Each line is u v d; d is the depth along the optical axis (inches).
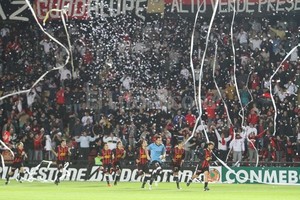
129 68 2379.4
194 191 1549.0
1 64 2422.5
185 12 2292.1
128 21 2418.8
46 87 2316.7
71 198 1294.3
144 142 1642.5
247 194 1451.8
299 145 2004.2
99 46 2407.7
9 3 2301.9
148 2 2294.5
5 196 1344.7
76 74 2351.1
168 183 1914.4
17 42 2443.4
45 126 2132.1
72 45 2409.0
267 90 2194.9
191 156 1989.4
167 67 2370.8
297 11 2234.3
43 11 2274.9
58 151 1790.1
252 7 2255.2
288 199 1306.6
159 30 2420.0
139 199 1273.4
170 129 2050.9
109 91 2298.2
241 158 1978.3
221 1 2260.1
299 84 2235.5
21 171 1833.2
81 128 2095.2
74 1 2266.2
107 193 1454.2
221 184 1873.8
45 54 2407.7
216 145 1990.7
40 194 1411.2
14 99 2252.7
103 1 2284.7
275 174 1871.3
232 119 2127.2
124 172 1978.3
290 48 2331.4
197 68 2335.1
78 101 2231.8
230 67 2315.5
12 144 2081.7
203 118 2142.0
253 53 2324.1
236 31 2388.0
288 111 2098.9
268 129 1999.3
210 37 2391.7
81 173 2004.2
